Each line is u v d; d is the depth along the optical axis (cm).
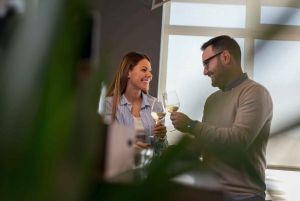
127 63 207
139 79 205
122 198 12
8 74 10
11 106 10
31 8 10
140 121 198
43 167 9
